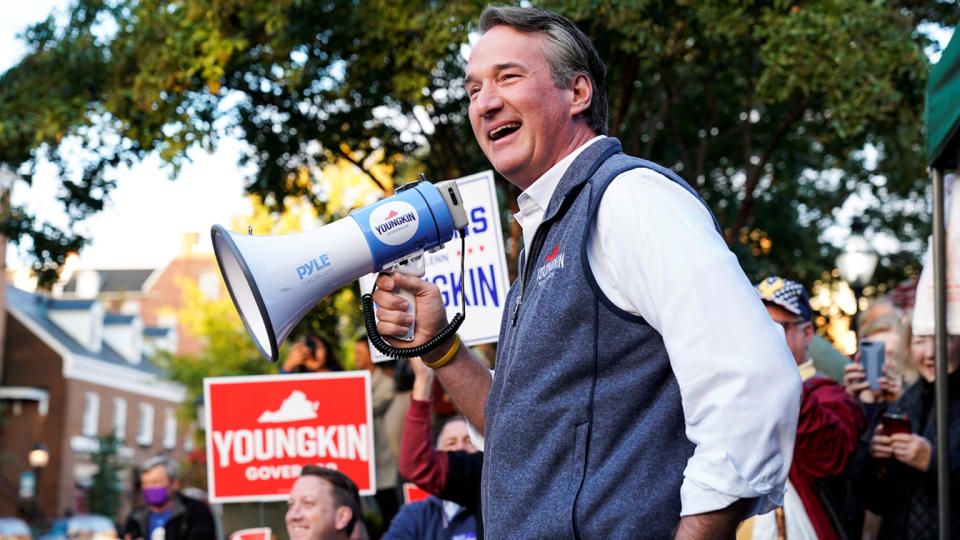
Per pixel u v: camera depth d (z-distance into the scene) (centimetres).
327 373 603
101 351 4712
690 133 1289
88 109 1080
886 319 565
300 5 1004
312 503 495
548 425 192
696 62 1113
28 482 3519
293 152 1192
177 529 739
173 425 5128
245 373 2272
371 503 837
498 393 209
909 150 1340
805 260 1341
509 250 1172
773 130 1253
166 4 1065
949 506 382
